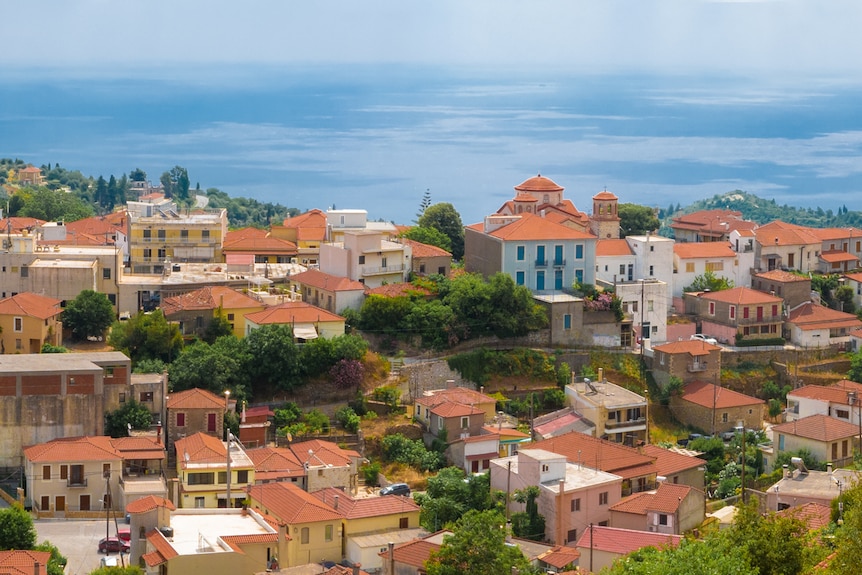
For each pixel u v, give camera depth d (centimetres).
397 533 15700
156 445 17588
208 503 17038
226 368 19650
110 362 18325
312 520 15275
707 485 19175
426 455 18962
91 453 17000
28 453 17112
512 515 16588
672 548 12069
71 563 15188
